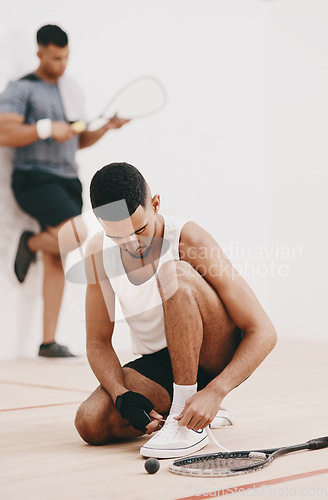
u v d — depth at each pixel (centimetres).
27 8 389
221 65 494
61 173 374
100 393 164
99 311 166
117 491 120
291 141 510
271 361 363
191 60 474
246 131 511
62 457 150
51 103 372
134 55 441
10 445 164
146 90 399
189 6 472
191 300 148
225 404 224
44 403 234
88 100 416
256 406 220
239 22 507
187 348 149
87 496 117
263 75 525
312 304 492
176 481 126
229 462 137
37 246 375
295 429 179
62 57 370
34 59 392
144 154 445
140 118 441
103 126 391
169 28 461
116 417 160
